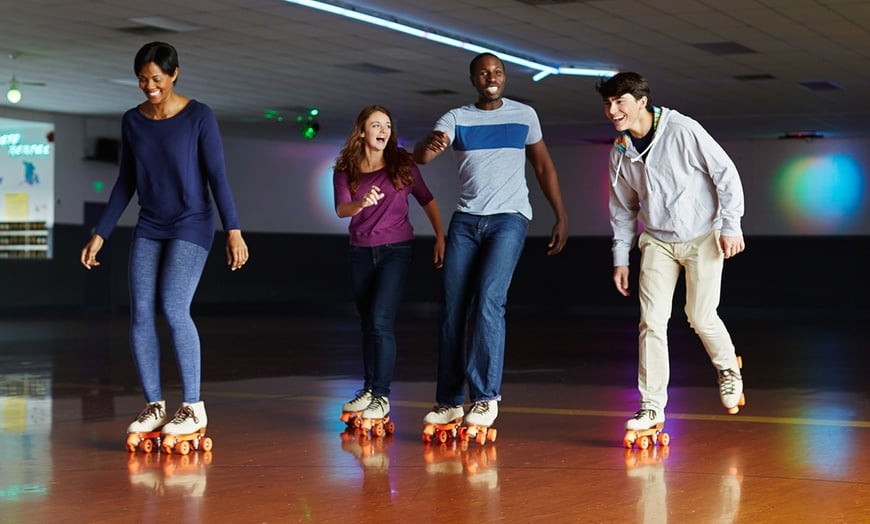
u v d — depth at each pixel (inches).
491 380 173.5
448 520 121.0
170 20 429.4
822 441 173.2
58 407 225.3
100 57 511.2
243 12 412.5
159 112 170.9
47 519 122.6
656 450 165.6
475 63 179.3
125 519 122.3
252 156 824.3
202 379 289.0
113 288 746.2
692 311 173.3
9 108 684.7
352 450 168.4
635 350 395.2
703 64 514.9
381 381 185.3
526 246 856.3
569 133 786.2
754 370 309.4
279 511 125.9
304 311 805.2
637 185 173.3
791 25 426.6
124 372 312.5
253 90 606.2
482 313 173.3
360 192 189.5
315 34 452.1
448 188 889.5
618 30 441.1
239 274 810.8
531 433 184.2
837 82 561.3
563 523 119.0
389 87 594.9
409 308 860.6
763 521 119.3
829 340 462.6
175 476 147.3
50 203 714.2
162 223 170.2
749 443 171.3
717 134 784.9
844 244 764.6
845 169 792.9
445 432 175.9
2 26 444.5
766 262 783.1
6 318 648.4
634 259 819.4
